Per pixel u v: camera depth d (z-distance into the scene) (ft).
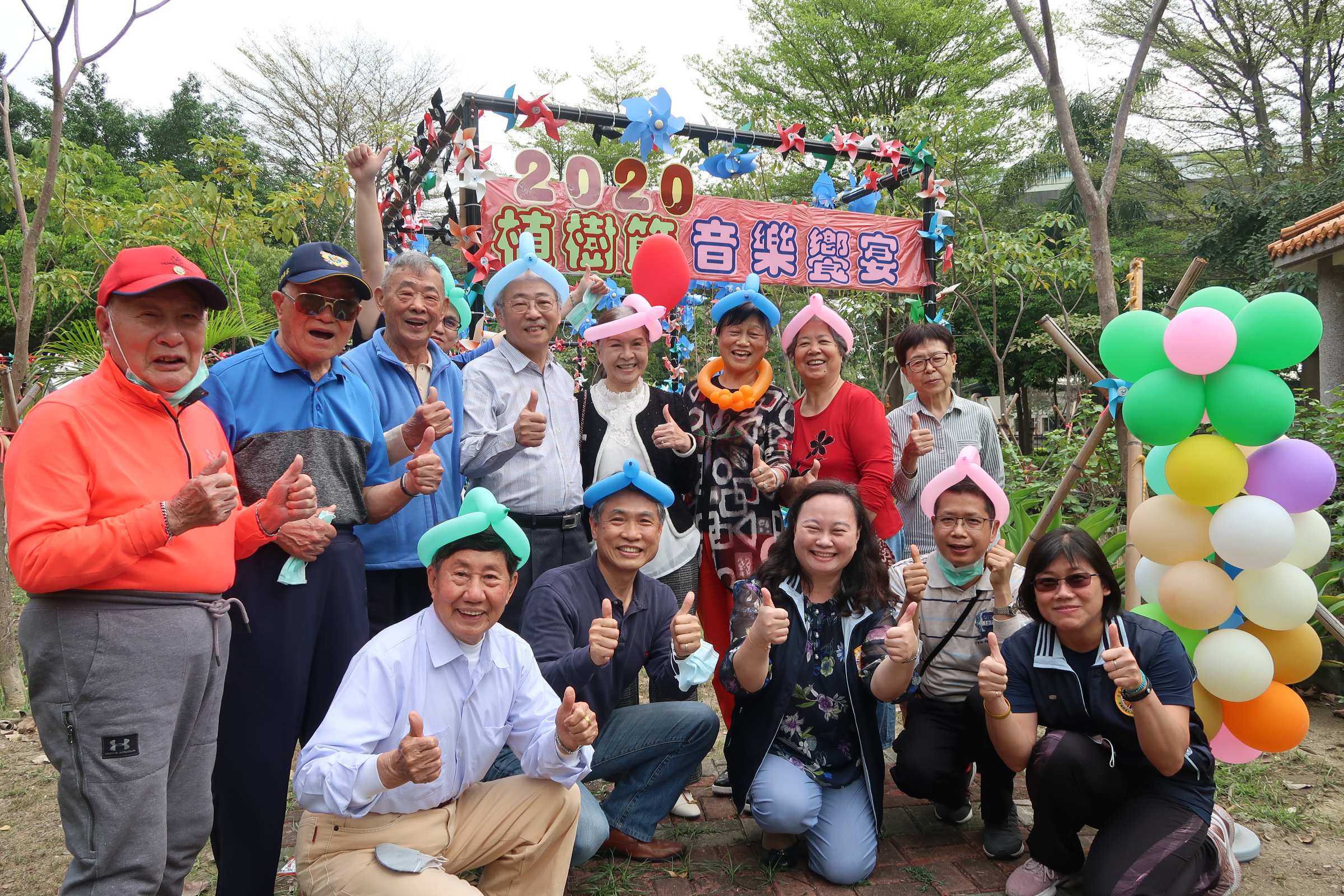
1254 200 58.03
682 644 8.76
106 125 75.00
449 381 10.63
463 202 14.80
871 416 12.26
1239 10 65.62
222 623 7.10
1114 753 8.73
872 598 9.70
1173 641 8.68
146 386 6.79
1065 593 8.57
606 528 9.32
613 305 14.79
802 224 17.93
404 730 7.30
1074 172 14.30
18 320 13.28
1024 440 72.49
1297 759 12.44
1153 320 9.82
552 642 9.04
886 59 63.67
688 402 12.52
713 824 10.93
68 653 6.30
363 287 8.50
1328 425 17.58
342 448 8.57
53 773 12.51
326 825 7.18
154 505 6.29
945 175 36.09
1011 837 9.95
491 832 7.70
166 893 7.04
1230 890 8.83
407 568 9.84
